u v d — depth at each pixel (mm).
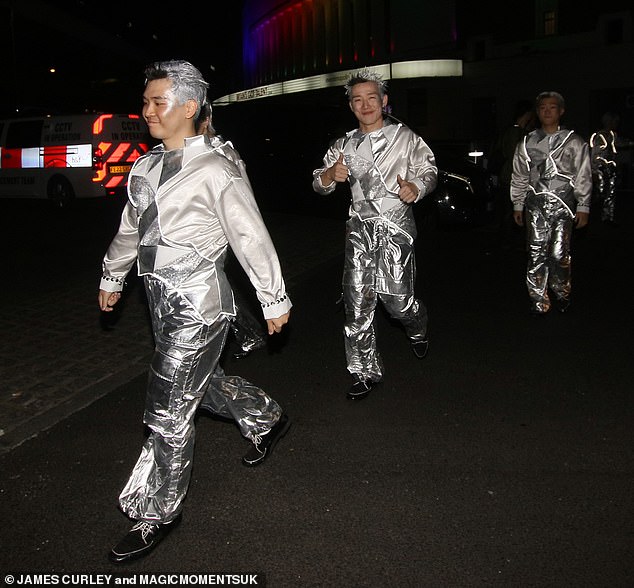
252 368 5285
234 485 3625
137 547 3047
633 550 3033
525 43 25125
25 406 4637
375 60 33875
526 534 3160
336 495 3514
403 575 2916
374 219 4320
